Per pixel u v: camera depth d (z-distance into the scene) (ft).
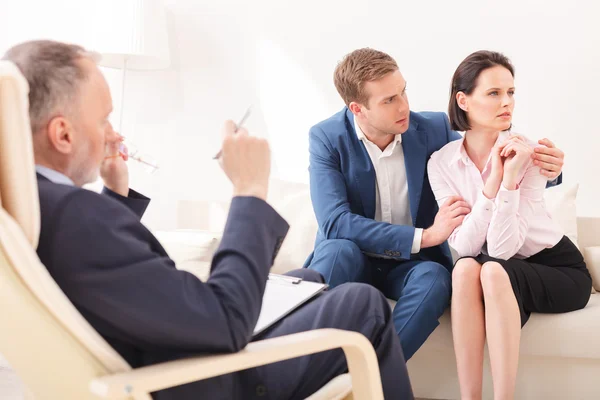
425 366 7.36
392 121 7.59
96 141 3.66
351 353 3.84
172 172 11.05
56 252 3.19
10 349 3.38
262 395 4.15
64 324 3.10
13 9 11.31
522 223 7.13
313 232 9.14
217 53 10.80
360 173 7.91
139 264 3.23
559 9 9.57
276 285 5.09
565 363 7.11
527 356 7.16
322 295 4.80
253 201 3.69
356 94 7.64
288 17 10.53
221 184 10.87
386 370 4.57
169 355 3.61
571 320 6.99
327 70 10.43
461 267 6.79
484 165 7.49
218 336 3.33
